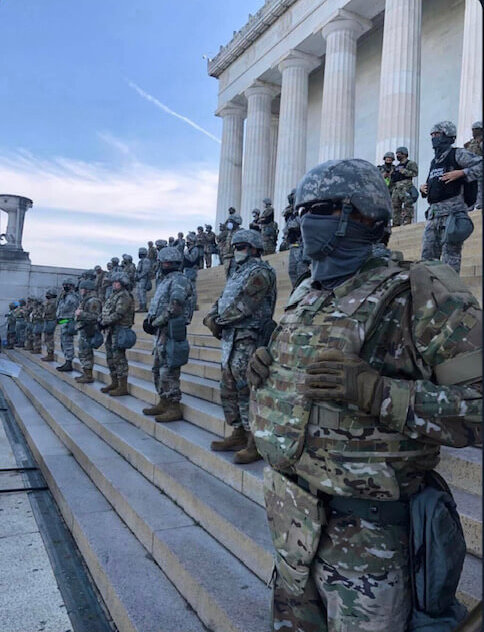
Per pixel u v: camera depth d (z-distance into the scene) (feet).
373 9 61.21
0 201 90.58
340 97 60.59
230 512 10.67
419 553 4.39
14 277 86.94
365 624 4.40
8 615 9.68
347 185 5.01
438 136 17.54
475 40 42.75
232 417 13.99
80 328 29.91
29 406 31.27
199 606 8.64
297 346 5.00
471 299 4.45
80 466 18.19
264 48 77.30
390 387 4.26
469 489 8.92
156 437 17.98
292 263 26.22
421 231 27.84
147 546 11.31
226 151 87.51
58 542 13.07
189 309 19.21
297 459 4.81
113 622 9.51
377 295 4.67
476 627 3.43
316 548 4.65
